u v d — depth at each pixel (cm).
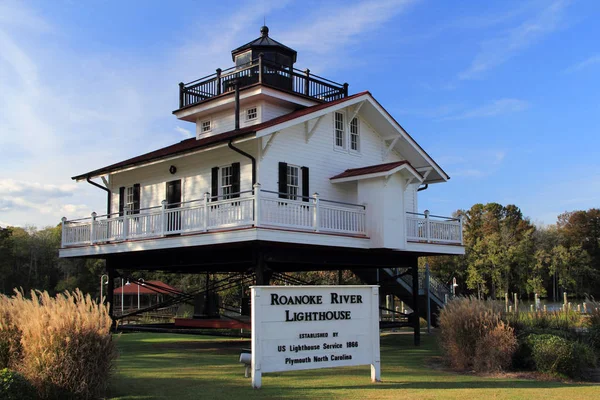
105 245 1958
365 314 1072
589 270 6844
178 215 1742
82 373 857
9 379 781
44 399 839
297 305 1002
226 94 2281
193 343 2034
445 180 2408
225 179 1950
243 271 2412
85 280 6744
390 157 2373
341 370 1245
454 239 2192
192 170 2088
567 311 2006
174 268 2305
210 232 1603
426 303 2586
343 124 2155
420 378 1140
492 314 1383
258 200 1511
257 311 967
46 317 884
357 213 1836
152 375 1134
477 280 6134
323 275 3547
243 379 1073
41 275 7462
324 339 1020
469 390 979
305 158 1970
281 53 2488
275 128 1727
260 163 1808
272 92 2219
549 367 1255
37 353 851
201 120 2514
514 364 1335
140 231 1862
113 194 2445
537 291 6269
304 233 1616
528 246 6475
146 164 2027
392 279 2269
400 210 1892
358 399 873
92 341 877
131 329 2053
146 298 6112
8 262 6006
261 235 1494
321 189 2009
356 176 1905
